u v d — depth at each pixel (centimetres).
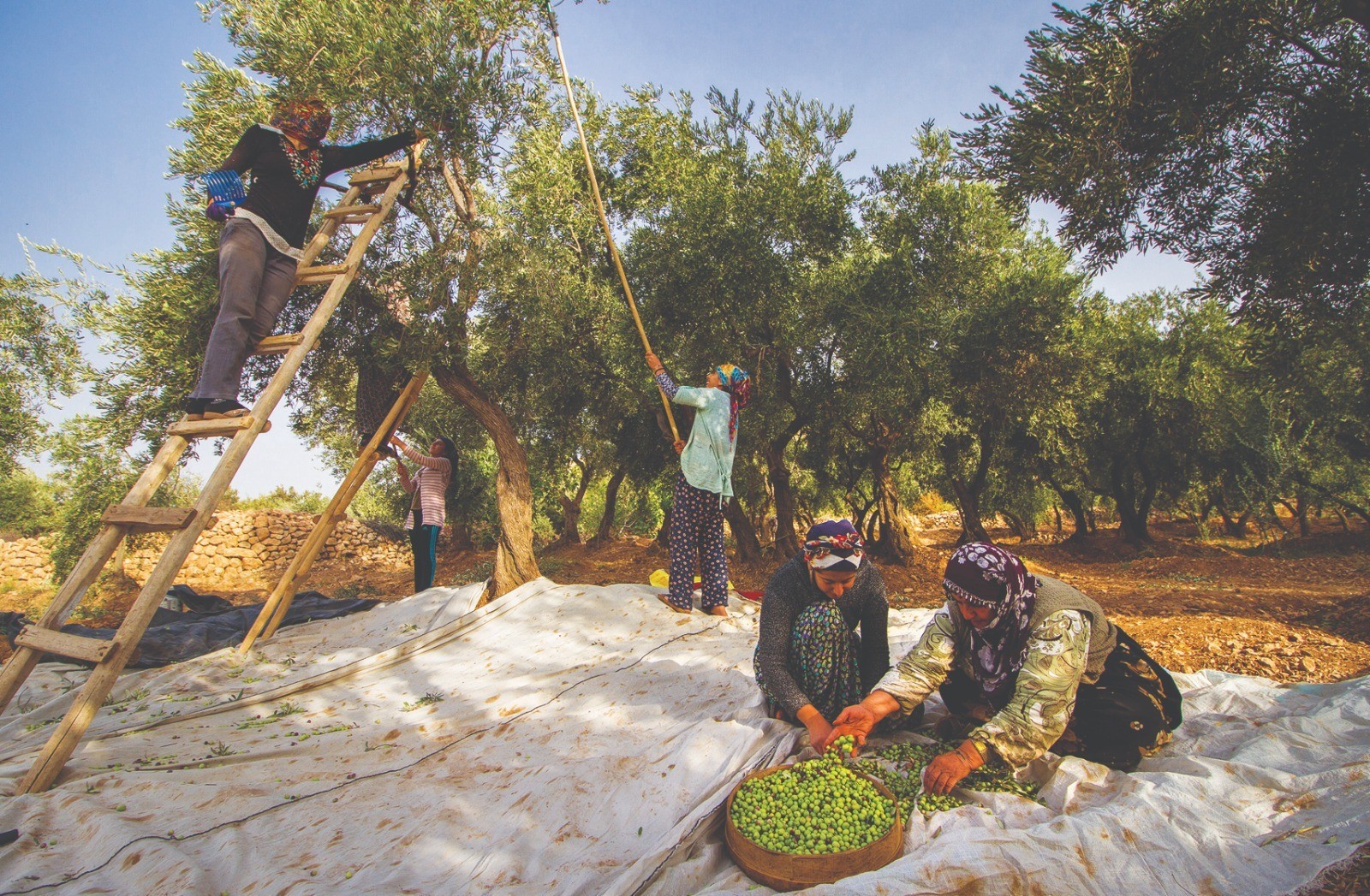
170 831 287
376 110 668
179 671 556
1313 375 984
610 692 448
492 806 297
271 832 288
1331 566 1395
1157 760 298
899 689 301
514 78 725
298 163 445
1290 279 770
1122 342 1814
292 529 1894
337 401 980
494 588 783
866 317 1039
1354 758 275
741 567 1323
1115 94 675
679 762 304
